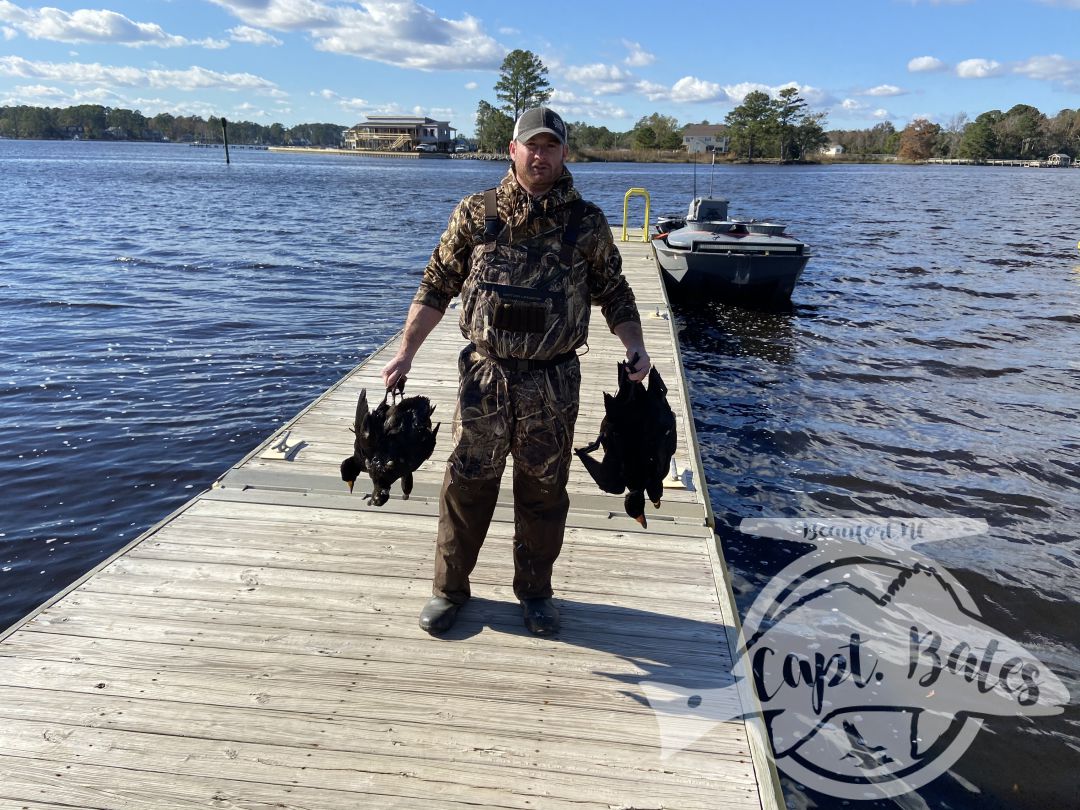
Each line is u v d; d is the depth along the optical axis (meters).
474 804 2.18
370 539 3.68
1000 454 6.52
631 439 2.66
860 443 6.75
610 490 2.71
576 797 2.22
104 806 2.15
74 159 89.81
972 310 12.41
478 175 65.19
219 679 2.66
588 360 7.28
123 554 3.48
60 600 3.10
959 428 7.13
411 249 19.22
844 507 5.50
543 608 2.98
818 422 7.29
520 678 2.71
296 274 15.22
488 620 3.05
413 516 3.94
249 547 3.58
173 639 2.88
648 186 49.34
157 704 2.54
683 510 4.09
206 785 2.23
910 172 93.19
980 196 44.62
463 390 2.69
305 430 5.18
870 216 30.22
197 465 6.35
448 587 2.96
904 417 7.43
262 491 4.19
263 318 11.38
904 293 13.92
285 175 59.91
